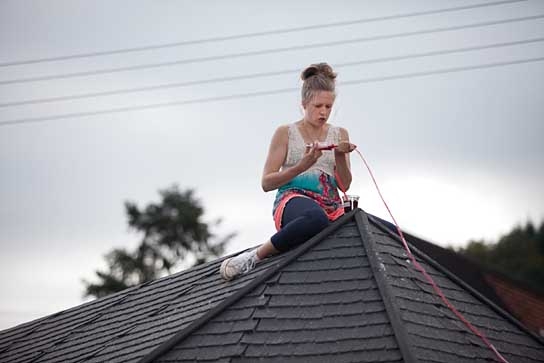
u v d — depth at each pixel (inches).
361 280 674.8
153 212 4352.9
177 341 671.8
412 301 669.3
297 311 663.1
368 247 699.4
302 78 772.6
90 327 856.9
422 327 647.1
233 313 681.6
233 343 651.5
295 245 741.3
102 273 4173.2
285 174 743.7
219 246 4362.7
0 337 974.4
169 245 4303.6
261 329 655.8
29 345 898.1
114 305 892.0
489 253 4857.3
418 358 609.3
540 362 695.7
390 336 624.7
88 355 760.3
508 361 667.4
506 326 721.0
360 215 737.0
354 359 615.2
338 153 767.7
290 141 766.5
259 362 629.9
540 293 2097.7
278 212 762.2
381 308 647.8
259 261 752.3
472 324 690.2
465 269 2066.9
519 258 4800.7
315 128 775.1
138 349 706.2
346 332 635.5
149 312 800.3
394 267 694.5
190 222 4306.1
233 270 749.3
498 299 2094.0
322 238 722.2
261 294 687.7
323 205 769.6
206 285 783.1
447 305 692.7
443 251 2065.7
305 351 629.6
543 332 2080.5
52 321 953.5
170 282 869.8
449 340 650.8
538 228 4960.6
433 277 723.4
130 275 4173.2
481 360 649.6
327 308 658.8
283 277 696.4
